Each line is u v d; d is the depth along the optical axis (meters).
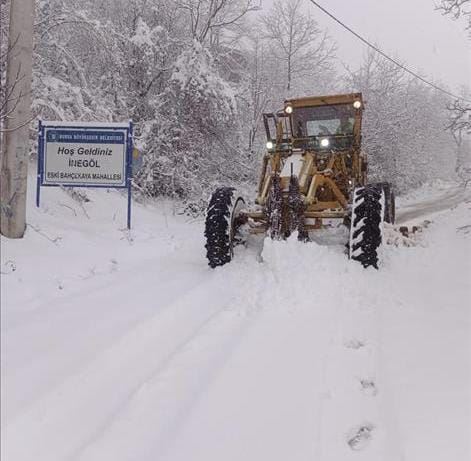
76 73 11.32
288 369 3.10
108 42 12.00
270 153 6.55
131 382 2.93
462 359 3.23
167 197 13.77
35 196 7.92
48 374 2.85
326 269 4.85
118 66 12.41
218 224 5.59
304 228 5.43
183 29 15.70
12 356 3.01
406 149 26.36
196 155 14.09
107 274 5.21
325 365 3.16
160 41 13.62
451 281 5.30
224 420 2.55
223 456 2.28
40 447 2.29
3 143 5.45
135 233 7.68
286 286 4.64
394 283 4.98
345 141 7.17
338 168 6.68
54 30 10.83
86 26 11.17
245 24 18.22
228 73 17.61
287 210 5.50
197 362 3.19
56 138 7.43
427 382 2.92
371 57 25.08
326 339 3.58
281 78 20.00
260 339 3.59
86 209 8.52
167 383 2.91
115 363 3.12
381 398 2.78
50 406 2.56
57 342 3.28
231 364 3.16
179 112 13.41
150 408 2.64
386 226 7.01
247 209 6.41
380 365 3.16
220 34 17.39
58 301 4.12
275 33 20.44
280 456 2.29
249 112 17.00
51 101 9.67
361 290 4.63
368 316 4.09
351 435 2.46
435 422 2.50
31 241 5.51
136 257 6.27
